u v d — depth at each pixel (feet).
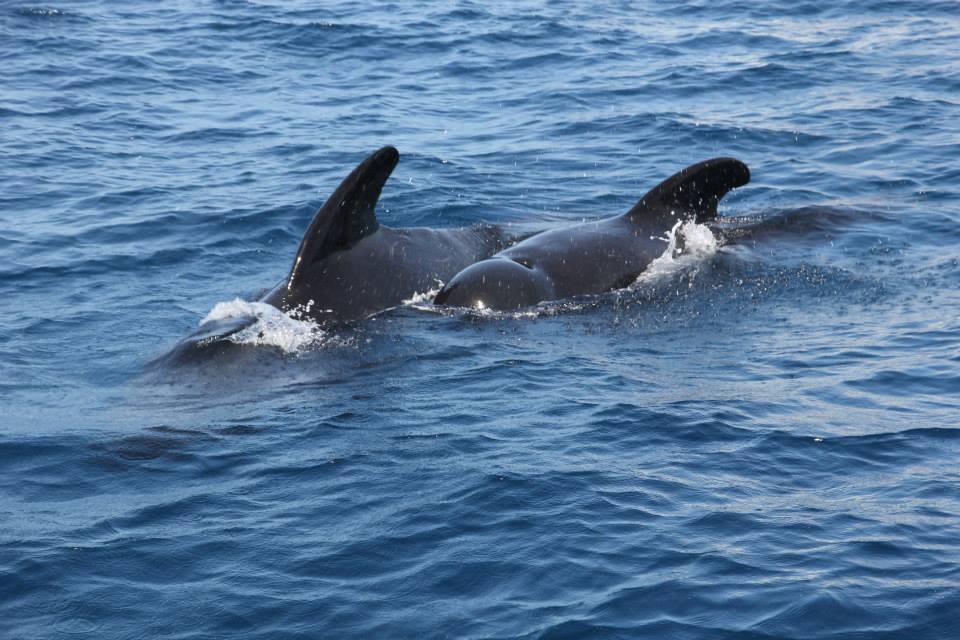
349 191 115.14
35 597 67.41
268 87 233.35
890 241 137.08
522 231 142.51
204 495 79.77
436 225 152.56
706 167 131.64
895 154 177.78
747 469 81.46
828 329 110.93
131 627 64.54
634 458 83.35
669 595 66.18
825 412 91.04
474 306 116.88
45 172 173.88
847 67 235.40
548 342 108.88
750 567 68.59
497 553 71.00
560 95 223.30
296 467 83.51
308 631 63.93
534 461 82.99
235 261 137.49
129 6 305.32
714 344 107.86
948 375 98.07
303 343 107.04
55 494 80.53
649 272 127.13
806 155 180.65
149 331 114.32
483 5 309.63
